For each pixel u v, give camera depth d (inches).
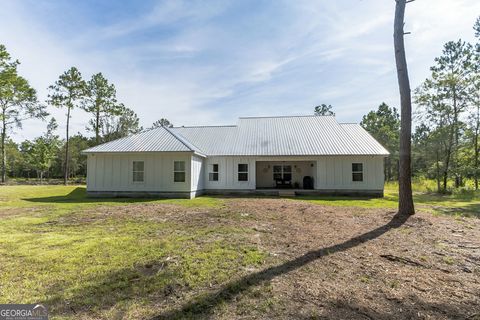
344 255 172.1
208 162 663.8
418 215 304.7
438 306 108.1
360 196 603.8
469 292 121.2
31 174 1786.4
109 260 160.6
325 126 769.6
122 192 572.4
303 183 716.7
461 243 201.0
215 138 742.5
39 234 226.1
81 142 1670.8
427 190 776.9
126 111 1269.7
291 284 128.3
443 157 761.0
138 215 321.7
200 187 629.0
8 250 179.2
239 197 575.8
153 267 150.6
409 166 306.8
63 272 142.0
